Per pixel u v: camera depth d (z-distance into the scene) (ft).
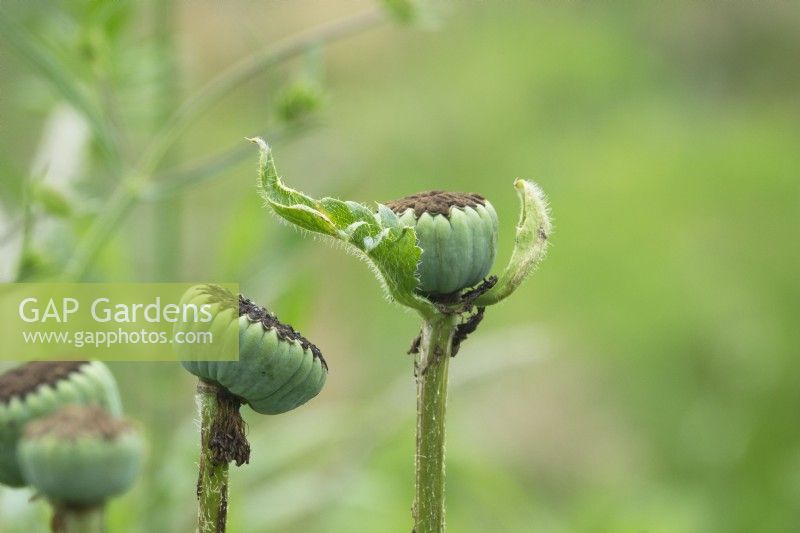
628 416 9.48
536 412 9.43
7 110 6.26
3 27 4.86
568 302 10.33
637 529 6.89
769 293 10.39
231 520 4.99
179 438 5.17
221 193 7.62
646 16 13.56
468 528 6.43
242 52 8.28
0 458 4.14
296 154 6.61
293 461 6.20
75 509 4.01
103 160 5.32
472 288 4.18
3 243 4.82
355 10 9.32
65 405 4.11
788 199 11.42
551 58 12.89
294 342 4.15
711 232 11.12
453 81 12.59
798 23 13.28
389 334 9.41
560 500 8.73
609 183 11.44
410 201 4.18
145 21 5.91
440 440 4.17
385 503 5.71
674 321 9.98
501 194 11.60
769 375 9.16
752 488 8.04
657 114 12.60
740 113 12.92
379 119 11.91
